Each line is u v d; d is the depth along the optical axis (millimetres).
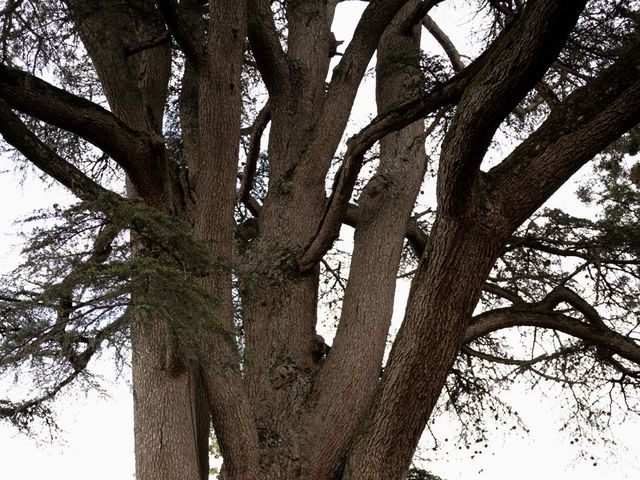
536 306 10797
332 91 11398
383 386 8375
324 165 11320
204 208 9609
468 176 7375
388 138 11586
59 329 6867
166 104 12664
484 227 7707
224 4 9719
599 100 7547
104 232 7406
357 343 10148
